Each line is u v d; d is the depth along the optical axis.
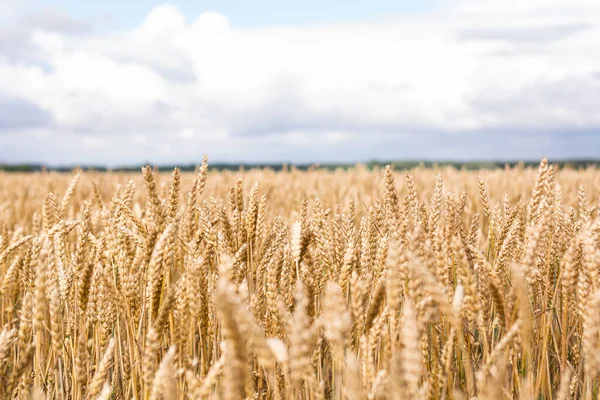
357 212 7.39
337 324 1.82
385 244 2.69
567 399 2.61
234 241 3.16
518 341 2.22
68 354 3.20
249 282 3.20
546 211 2.33
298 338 1.59
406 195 3.08
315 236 3.01
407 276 2.35
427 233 2.97
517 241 3.00
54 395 3.12
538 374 2.57
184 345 2.41
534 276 2.39
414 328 1.61
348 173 15.11
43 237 3.35
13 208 9.28
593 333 2.03
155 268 2.37
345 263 2.63
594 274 2.32
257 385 2.77
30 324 2.30
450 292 2.36
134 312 2.64
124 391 2.93
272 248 3.24
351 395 1.83
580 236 2.62
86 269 2.66
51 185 12.82
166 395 1.88
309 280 2.62
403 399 1.68
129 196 3.30
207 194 9.23
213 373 1.95
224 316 1.45
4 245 4.15
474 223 3.39
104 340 2.82
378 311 2.22
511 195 9.50
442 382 2.13
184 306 2.38
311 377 1.72
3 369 2.40
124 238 2.83
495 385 1.94
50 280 3.02
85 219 3.07
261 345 1.50
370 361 1.97
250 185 10.37
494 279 2.21
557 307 3.08
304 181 13.09
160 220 2.70
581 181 12.87
